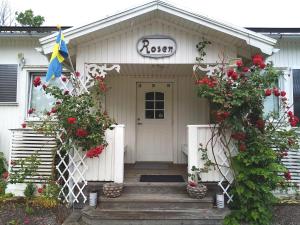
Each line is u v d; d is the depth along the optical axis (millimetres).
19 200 5180
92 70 5020
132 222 4148
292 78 6309
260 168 4141
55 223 4250
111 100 7027
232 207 4547
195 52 4992
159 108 7160
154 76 7074
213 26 4633
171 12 4641
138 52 4988
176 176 5438
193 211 4246
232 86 4441
